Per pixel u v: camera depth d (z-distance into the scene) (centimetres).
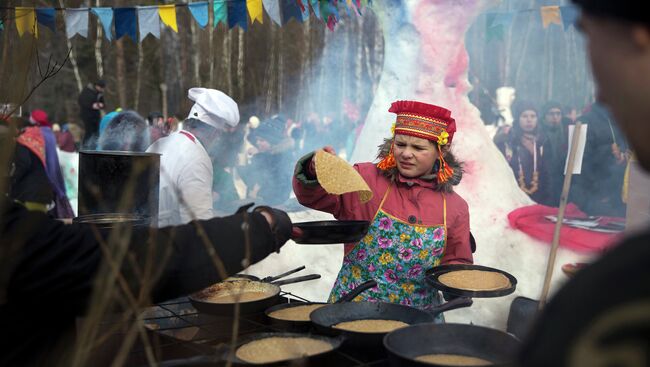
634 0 54
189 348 147
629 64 56
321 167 187
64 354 113
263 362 121
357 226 171
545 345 52
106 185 185
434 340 129
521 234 363
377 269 217
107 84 1401
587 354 49
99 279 102
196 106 281
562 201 143
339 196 220
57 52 1229
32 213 107
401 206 215
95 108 597
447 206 216
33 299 106
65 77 1318
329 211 220
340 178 183
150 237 112
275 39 1533
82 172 189
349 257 224
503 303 320
